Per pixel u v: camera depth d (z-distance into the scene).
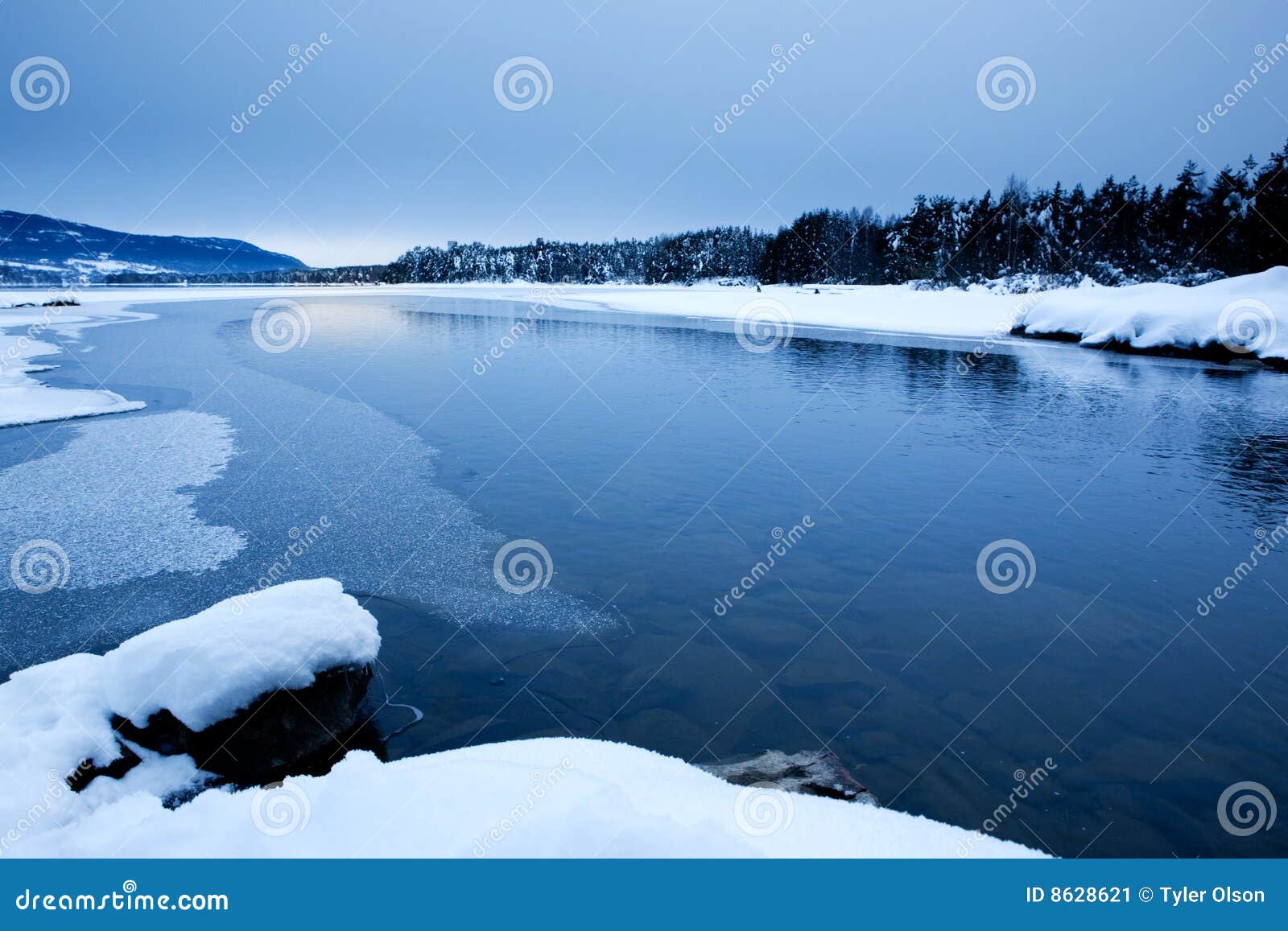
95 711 3.59
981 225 49.78
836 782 3.39
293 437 11.00
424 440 10.88
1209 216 38.59
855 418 12.63
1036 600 5.88
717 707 4.34
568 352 21.78
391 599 5.80
